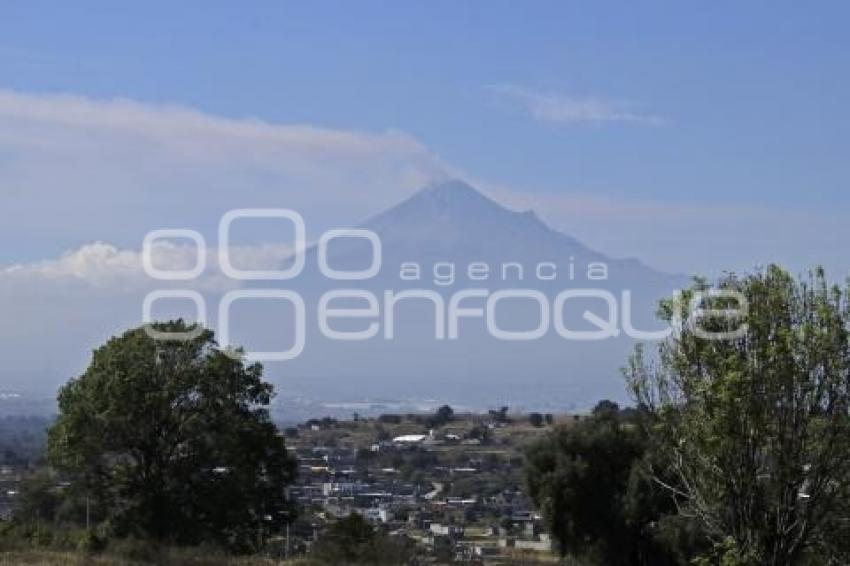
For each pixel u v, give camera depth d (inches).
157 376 2236.7
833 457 848.3
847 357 847.1
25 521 2193.7
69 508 2361.0
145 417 2218.3
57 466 2229.3
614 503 2025.1
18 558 1670.8
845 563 866.8
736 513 868.0
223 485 2235.5
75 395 2235.5
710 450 856.9
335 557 1909.4
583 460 2070.6
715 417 851.4
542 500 2092.8
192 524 2213.3
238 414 2300.7
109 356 2234.3
